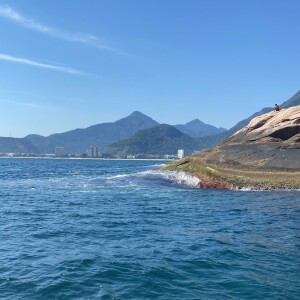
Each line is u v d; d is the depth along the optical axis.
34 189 36.97
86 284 10.12
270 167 32.97
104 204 25.94
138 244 14.34
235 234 16.08
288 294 9.38
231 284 10.05
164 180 38.53
